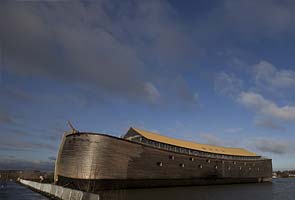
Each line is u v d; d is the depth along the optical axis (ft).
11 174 459.32
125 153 136.15
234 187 184.24
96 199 61.87
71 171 129.59
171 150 166.91
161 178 154.81
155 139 165.37
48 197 105.29
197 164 186.39
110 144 130.11
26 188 186.19
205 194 124.67
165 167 159.12
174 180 165.99
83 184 122.01
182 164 173.47
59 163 142.72
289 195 128.67
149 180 148.46
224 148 245.45
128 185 136.56
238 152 246.68
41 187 135.33
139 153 144.15
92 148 126.52
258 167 253.65
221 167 209.46
